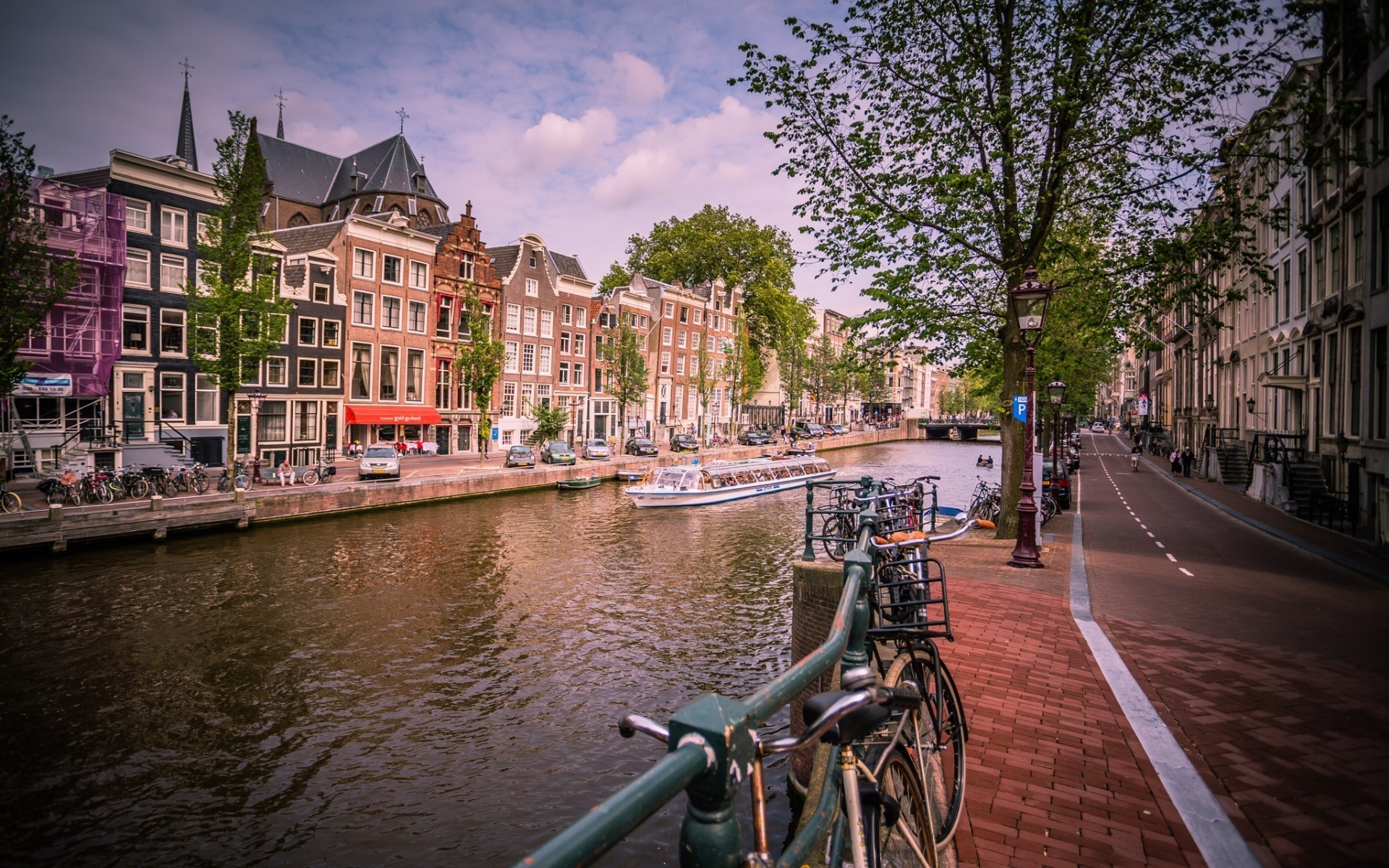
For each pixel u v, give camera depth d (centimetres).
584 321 5391
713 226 6669
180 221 3034
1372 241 1927
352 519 2745
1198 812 434
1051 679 670
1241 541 1808
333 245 3750
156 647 1433
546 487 3756
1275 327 2998
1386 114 1852
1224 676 719
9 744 1077
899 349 1784
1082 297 1747
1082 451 6319
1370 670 752
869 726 186
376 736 1128
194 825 915
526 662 1410
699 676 1354
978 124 1521
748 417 8125
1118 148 1470
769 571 2158
